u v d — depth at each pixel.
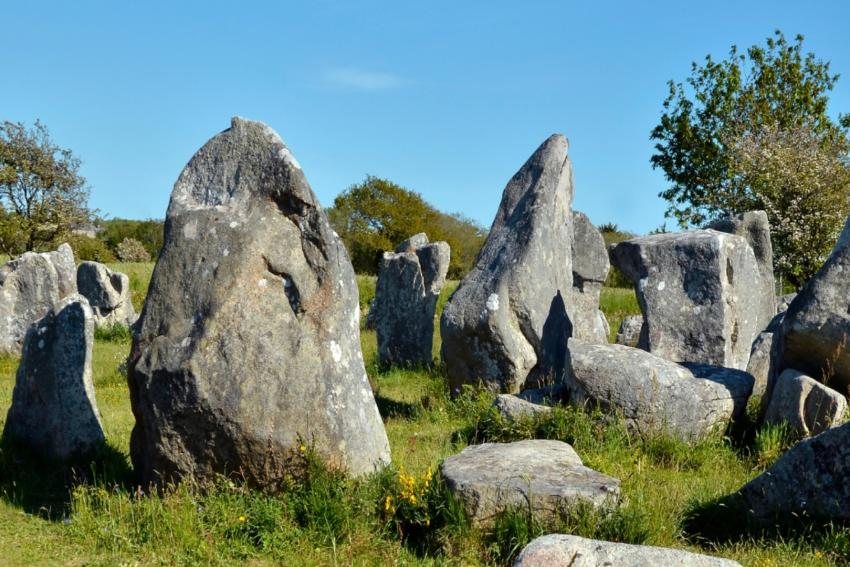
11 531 6.26
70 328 8.03
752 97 33.81
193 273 6.52
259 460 6.34
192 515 6.07
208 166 6.87
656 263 10.90
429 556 5.71
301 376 6.39
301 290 6.53
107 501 6.46
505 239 11.08
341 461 6.43
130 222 59.88
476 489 5.74
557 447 6.76
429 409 10.35
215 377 6.27
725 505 6.16
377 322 15.05
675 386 7.98
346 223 52.69
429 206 55.25
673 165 34.81
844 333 7.87
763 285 13.44
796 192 24.30
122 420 9.91
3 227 38.97
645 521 5.64
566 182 11.86
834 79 34.47
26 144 39.56
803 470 5.93
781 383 7.92
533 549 4.45
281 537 5.84
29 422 8.00
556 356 11.14
